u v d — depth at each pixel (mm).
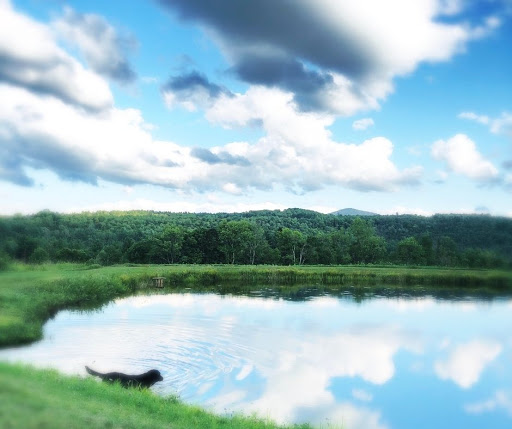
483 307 51719
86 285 53125
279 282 81062
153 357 27766
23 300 40906
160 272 77375
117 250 131375
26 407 12797
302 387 24078
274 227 194250
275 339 34188
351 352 31641
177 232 139125
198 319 41375
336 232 150375
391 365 28984
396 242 153500
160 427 13680
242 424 16516
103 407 14648
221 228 147125
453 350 32938
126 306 48781
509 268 79188
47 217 157625
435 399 23516
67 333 34062
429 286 75250
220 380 24281
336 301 55469
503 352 32406
